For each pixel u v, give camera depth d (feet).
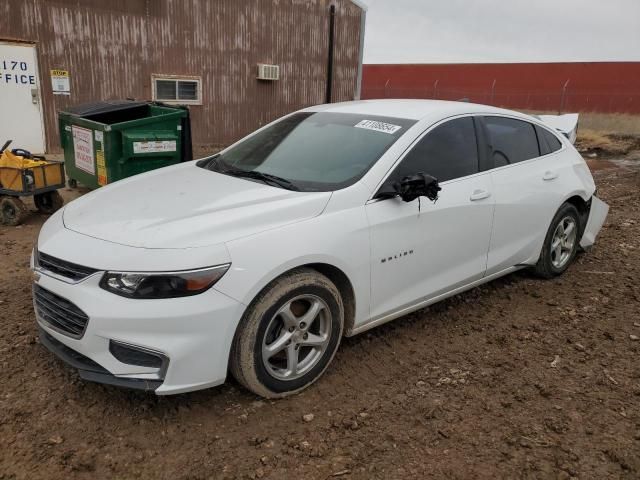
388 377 11.46
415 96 107.45
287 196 10.91
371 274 11.35
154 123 22.93
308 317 10.46
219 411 10.10
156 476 8.52
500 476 8.66
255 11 45.19
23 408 9.95
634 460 9.00
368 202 11.30
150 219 10.14
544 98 92.99
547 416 10.18
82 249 9.58
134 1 39.22
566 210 16.51
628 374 11.69
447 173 13.00
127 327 8.90
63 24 36.68
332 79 51.42
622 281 16.93
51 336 10.39
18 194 20.83
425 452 9.20
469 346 12.85
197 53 43.09
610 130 71.46
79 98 38.34
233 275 9.27
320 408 10.32
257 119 47.85
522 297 15.70
